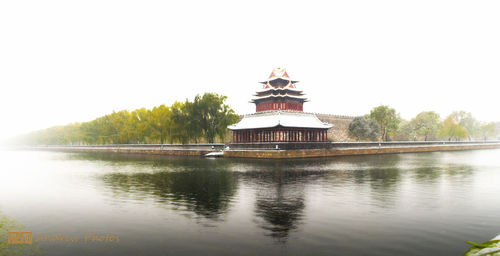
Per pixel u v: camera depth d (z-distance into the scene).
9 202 26.38
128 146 124.81
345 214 21.41
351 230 18.09
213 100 94.94
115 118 135.88
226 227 18.88
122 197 27.89
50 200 27.09
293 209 22.86
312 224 19.23
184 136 100.12
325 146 85.25
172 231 18.31
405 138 133.12
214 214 21.77
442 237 16.88
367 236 17.09
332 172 45.00
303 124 86.38
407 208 22.91
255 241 16.55
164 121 105.25
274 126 79.19
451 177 39.25
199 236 17.42
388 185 33.03
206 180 37.66
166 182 36.47
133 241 16.84
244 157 81.06
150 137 110.19
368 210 22.41
